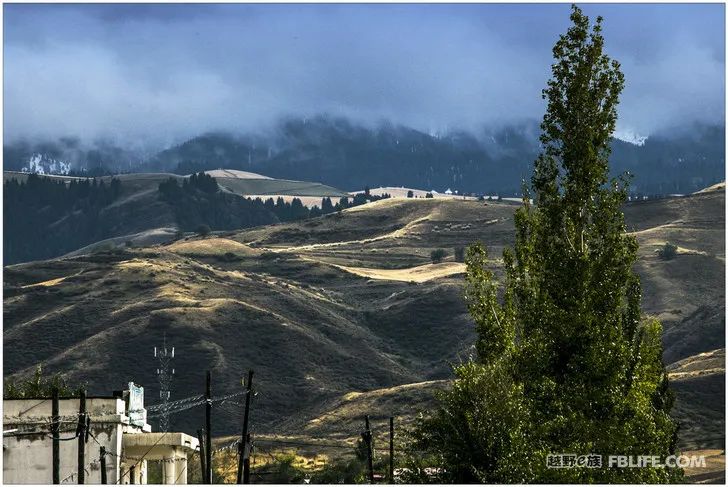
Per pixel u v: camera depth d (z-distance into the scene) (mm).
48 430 63406
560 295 64250
